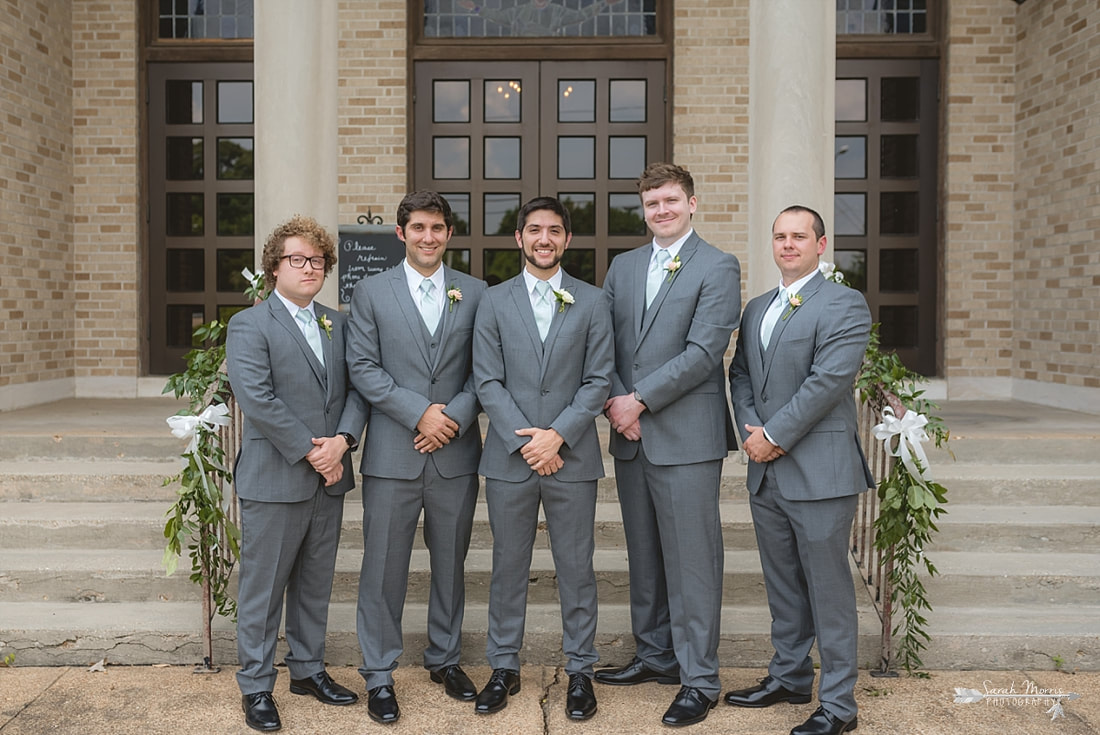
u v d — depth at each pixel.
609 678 3.81
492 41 7.86
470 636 4.01
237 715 3.50
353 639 4.02
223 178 8.09
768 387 3.48
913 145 8.06
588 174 7.93
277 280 3.51
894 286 8.12
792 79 5.04
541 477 3.47
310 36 5.01
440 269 3.65
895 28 8.02
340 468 3.50
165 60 7.99
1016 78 7.84
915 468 3.70
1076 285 7.03
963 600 4.36
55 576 4.36
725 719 3.48
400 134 7.83
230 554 4.37
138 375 8.03
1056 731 3.40
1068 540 4.71
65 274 7.86
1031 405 7.47
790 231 3.44
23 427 5.86
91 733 3.35
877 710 3.58
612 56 7.86
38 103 7.40
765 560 3.59
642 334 3.59
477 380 3.52
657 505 3.57
